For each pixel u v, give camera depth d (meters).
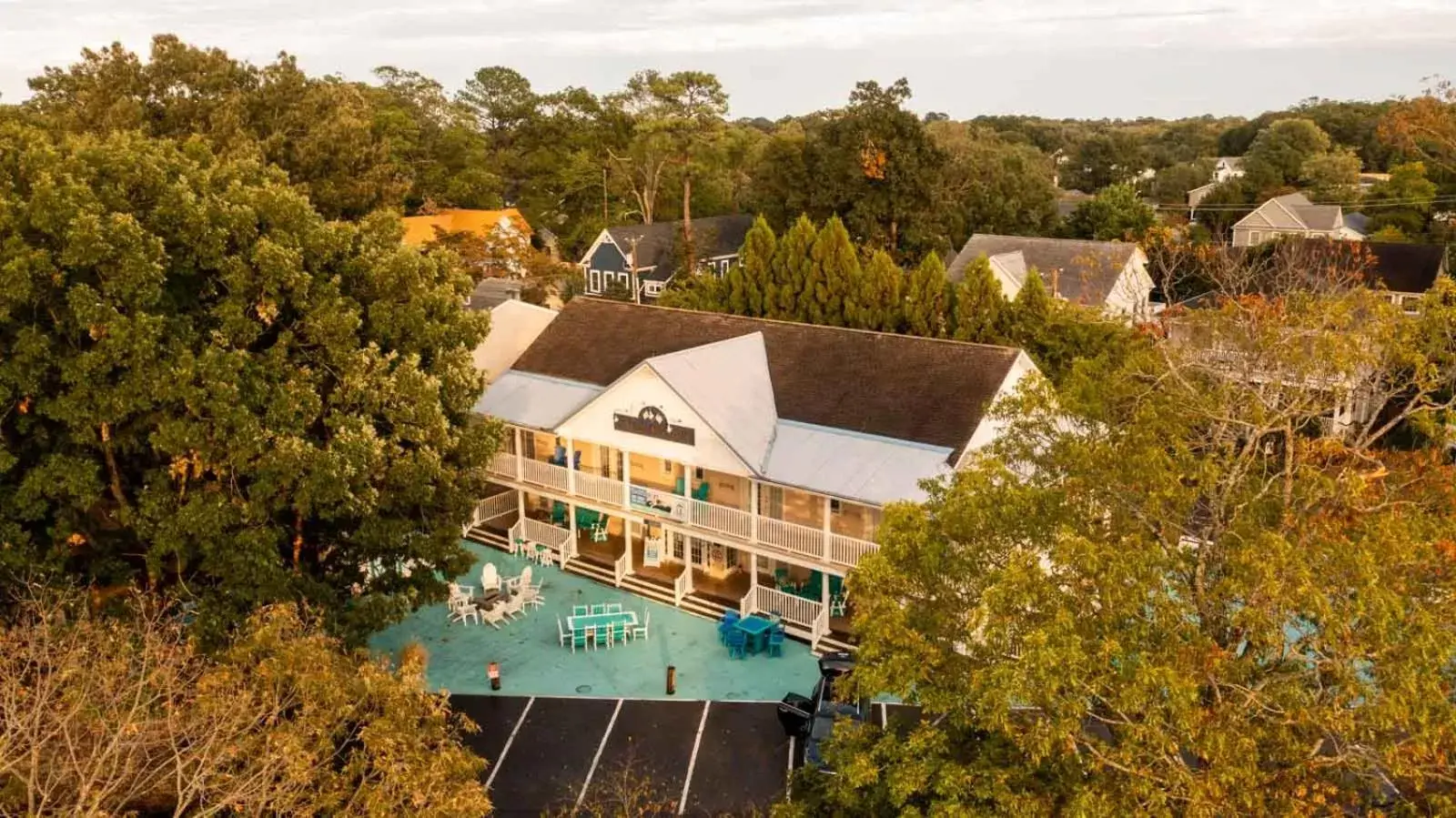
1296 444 17.91
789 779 18.78
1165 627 13.74
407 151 93.94
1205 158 138.25
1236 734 12.73
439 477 26.47
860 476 29.92
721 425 31.91
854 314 44.19
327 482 23.27
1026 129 195.50
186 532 22.67
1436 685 12.21
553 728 26.69
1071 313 41.31
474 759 16.83
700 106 84.94
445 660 30.36
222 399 22.33
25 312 22.22
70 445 23.16
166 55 60.78
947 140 94.88
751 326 38.28
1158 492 15.13
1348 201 98.88
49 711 14.98
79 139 26.66
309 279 24.56
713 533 32.72
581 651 30.83
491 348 43.19
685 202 84.88
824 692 26.08
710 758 25.33
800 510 33.25
